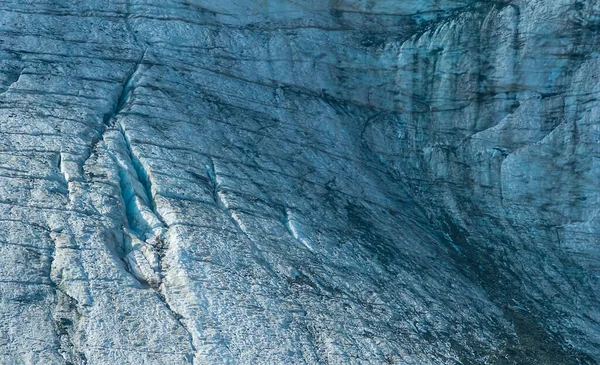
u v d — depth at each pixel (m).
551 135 19.08
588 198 18.81
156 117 17.12
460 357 14.75
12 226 13.71
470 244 18.42
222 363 12.69
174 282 13.76
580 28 18.88
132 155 16.03
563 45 19.03
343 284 15.26
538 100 19.25
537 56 19.19
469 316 16.02
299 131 18.83
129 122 16.69
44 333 12.30
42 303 12.73
